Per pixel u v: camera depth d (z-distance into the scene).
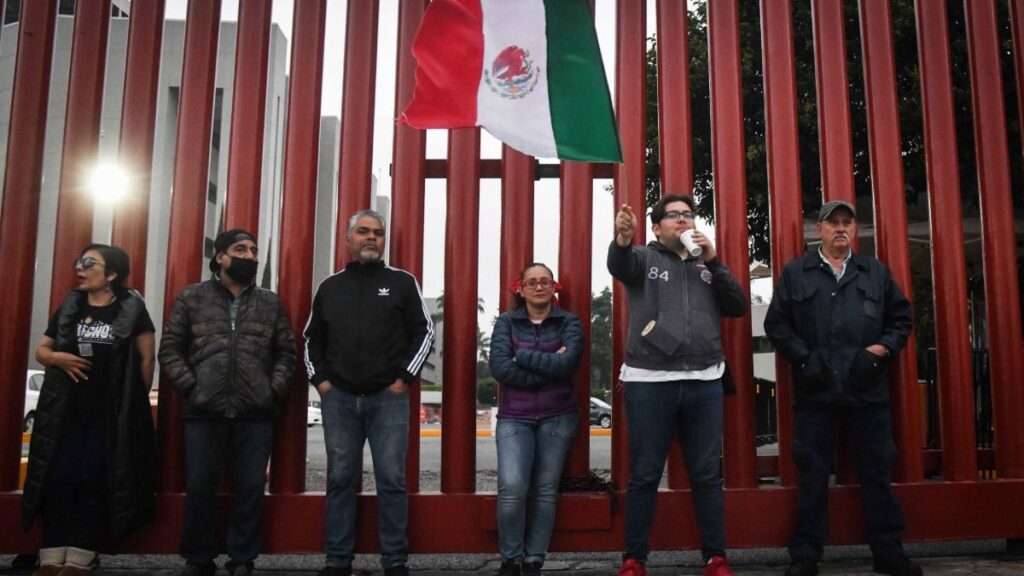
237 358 3.78
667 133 4.38
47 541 3.69
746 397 4.25
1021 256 7.41
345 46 4.43
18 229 4.30
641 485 3.58
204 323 3.81
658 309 3.61
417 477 4.24
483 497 4.12
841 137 4.41
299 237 4.30
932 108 4.48
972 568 3.90
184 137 4.37
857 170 7.96
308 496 4.14
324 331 3.93
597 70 3.97
